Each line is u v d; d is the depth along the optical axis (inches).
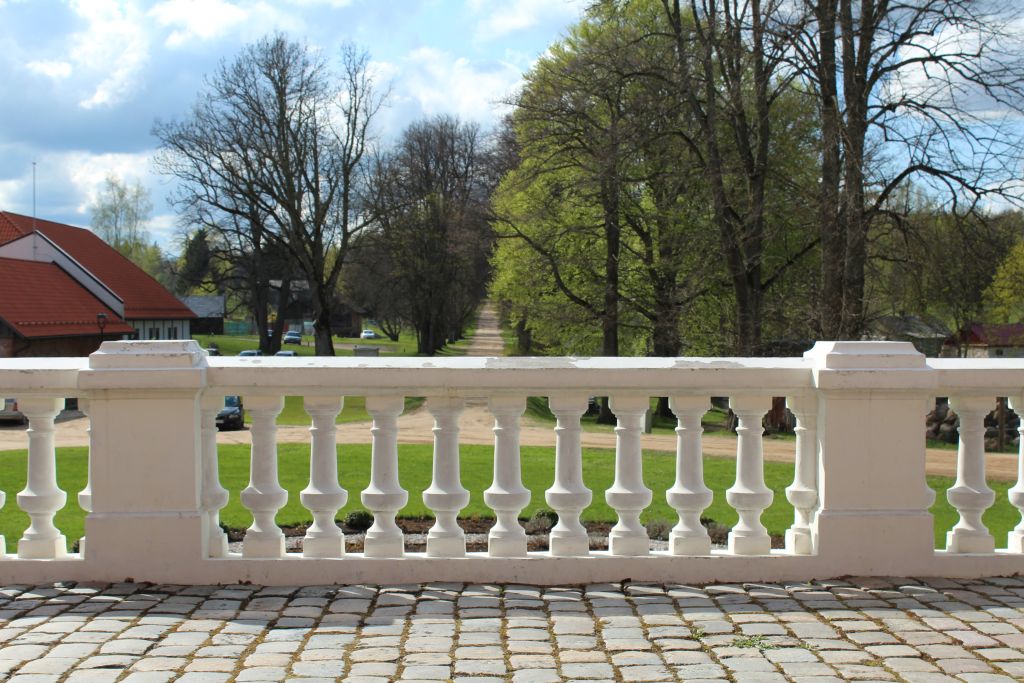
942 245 999.6
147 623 186.2
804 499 223.8
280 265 2386.8
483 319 5669.3
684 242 1238.9
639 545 220.8
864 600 203.0
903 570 219.1
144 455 212.4
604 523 375.6
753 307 1222.9
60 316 1876.2
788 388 220.2
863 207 1008.9
